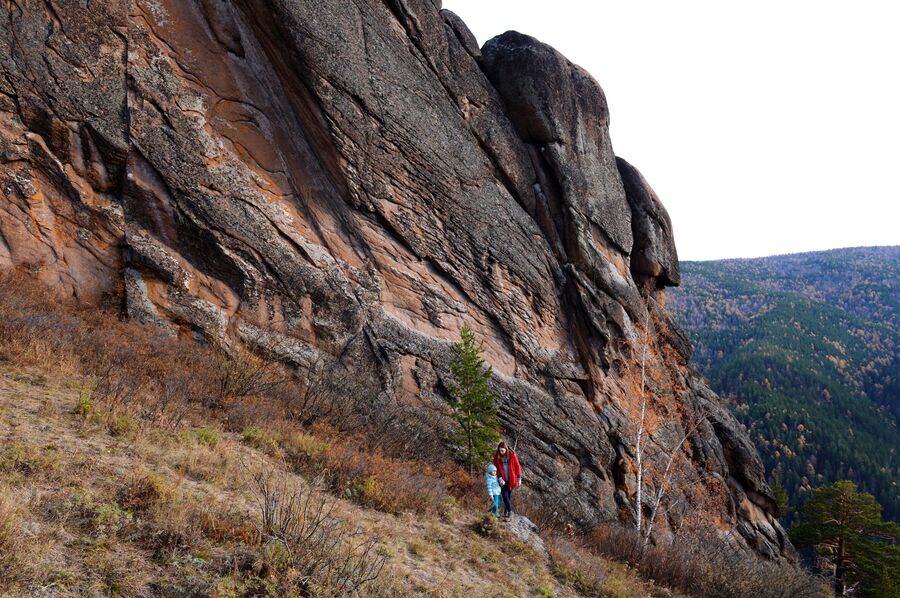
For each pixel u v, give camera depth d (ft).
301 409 44.68
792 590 49.32
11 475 18.88
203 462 26.63
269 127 59.88
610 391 80.38
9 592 13.37
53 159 49.21
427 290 66.95
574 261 81.97
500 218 74.59
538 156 82.17
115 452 24.22
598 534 52.60
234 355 48.96
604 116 89.40
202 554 18.12
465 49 79.15
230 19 58.44
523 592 29.27
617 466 78.33
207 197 54.03
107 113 51.24
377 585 21.01
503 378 69.92
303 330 57.16
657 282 102.47
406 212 66.28
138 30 53.47
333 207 62.85
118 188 51.96
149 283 50.80
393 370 60.85
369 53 63.72
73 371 35.01
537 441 70.08
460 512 39.83
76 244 49.44
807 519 126.52
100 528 17.39
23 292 44.09
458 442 56.13
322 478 31.01
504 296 72.90
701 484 86.99
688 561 47.50
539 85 80.43
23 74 48.26
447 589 24.85
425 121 68.33
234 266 54.24
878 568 110.63
